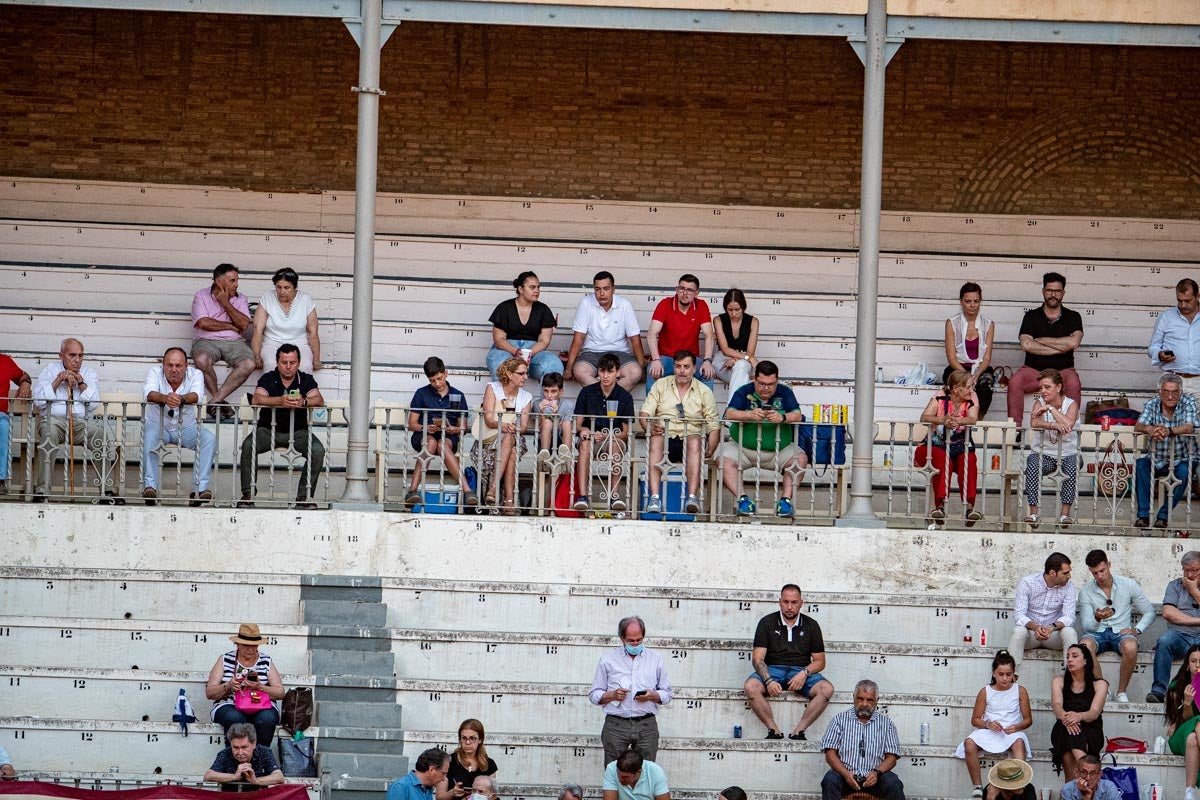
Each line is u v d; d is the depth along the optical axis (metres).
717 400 65.31
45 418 54.62
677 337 64.31
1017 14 55.06
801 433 55.75
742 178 76.06
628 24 55.22
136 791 41.31
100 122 74.62
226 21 75.25
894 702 48.50
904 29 55.12
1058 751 46.53
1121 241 75.94
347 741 46.62
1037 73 76.75
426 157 75.50
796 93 76.50
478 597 51.31
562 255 72.44
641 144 76.06
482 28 75.94
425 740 46.72
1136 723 48.28
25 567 51.22
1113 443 56.28
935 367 68.50
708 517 55.12
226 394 62.47
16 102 74.31
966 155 76.56
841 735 45.62
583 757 47.09
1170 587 50.19
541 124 75.94
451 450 55.81
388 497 57.75
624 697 45.59
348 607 50.78
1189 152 76.75
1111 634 49.91
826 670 49.69
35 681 47.56
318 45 75.25
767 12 55.25
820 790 46.69
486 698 48.12
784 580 52.84
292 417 53.88
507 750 47.06
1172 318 65.19
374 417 55.31
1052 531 56.03
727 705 48.12
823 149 76.25
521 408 57.12
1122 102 76.75
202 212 73.88
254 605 51.16
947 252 75.12
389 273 71.81
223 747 45.97
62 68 74.69
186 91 74.94
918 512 61.38
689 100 76.38
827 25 55.22
